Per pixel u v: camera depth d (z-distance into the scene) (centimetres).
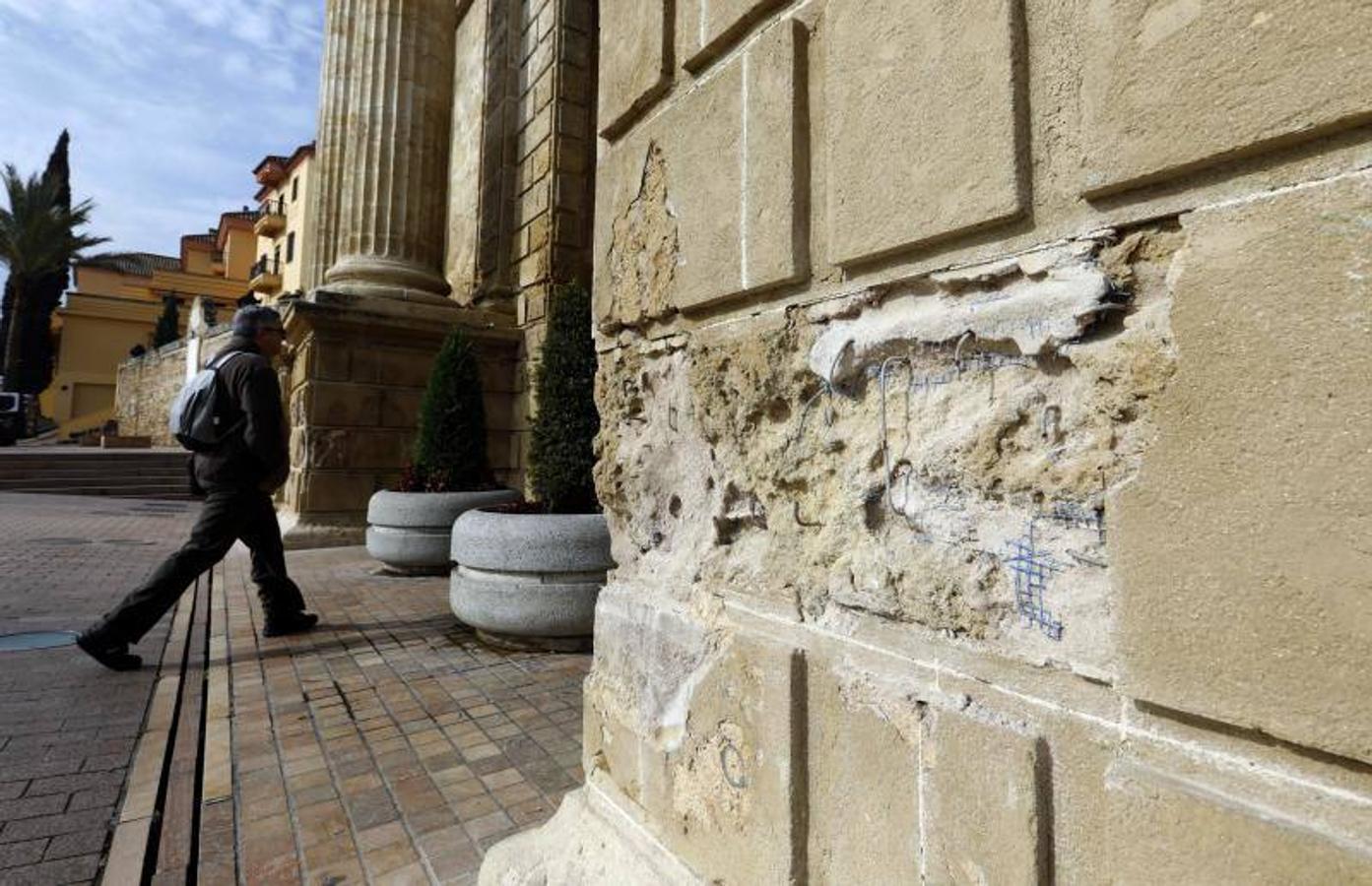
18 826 265
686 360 186
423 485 726
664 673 184
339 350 862
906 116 123
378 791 282
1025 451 109
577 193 944
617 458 215
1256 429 81
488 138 1089
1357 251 75
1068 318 100
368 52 956
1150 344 92
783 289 154
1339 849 73
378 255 928
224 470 452
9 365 3747
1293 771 79
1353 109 74
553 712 366
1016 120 107
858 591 134
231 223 4812
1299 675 76
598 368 227
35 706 383
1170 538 88
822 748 138
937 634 120
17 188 3759
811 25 149
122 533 1084
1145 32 93
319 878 226
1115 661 94
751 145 159
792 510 152
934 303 123
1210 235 87
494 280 1028
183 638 511
